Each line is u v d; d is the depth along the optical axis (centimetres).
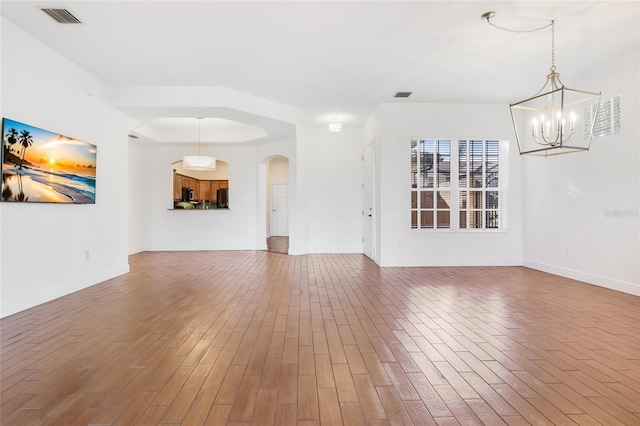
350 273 568
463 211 642
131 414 181
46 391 203
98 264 495
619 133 443
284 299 408
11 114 348
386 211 630
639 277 421
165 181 877
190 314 350
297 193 772
